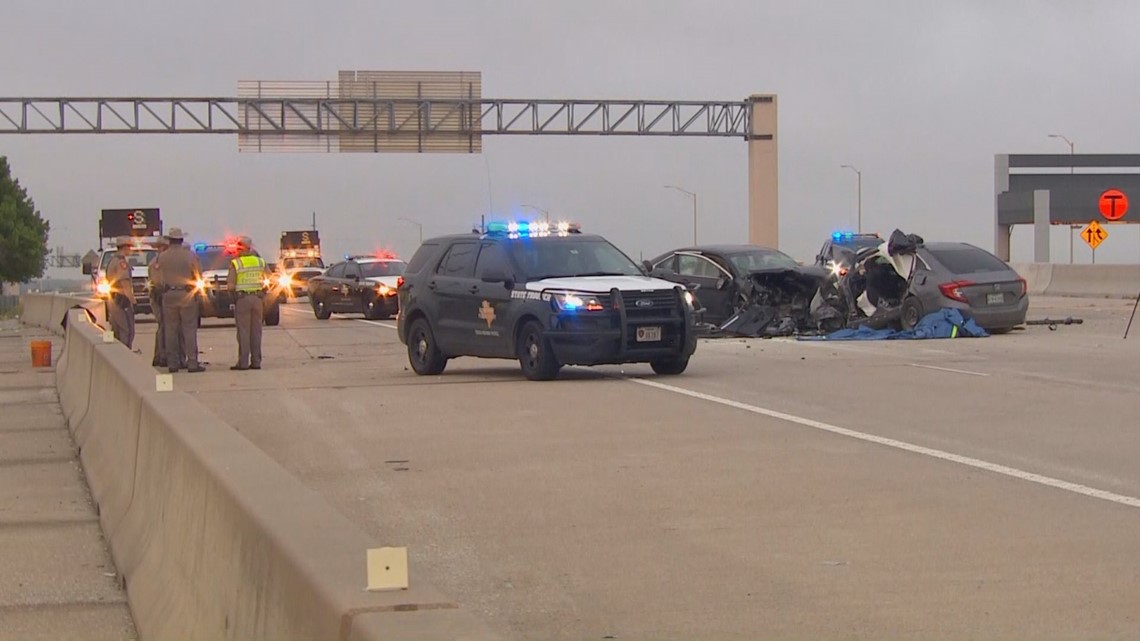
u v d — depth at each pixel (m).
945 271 26.77
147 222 50.41
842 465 11.47
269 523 5.80
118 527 10.04
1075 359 21.27
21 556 9.98
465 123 56.75
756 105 57.62
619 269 19.31
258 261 22.03
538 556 8.46
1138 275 45.59
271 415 15.41
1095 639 6.55
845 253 32.81
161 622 7.59
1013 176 74.25
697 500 10.09
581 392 17.02
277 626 5.35
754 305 27.41
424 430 13.96
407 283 20.64
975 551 8.37
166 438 8.70
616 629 6.87
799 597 7.39
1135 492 10.15
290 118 56.00
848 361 21.23
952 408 15.16
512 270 18.92
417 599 4.55
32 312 46.59
